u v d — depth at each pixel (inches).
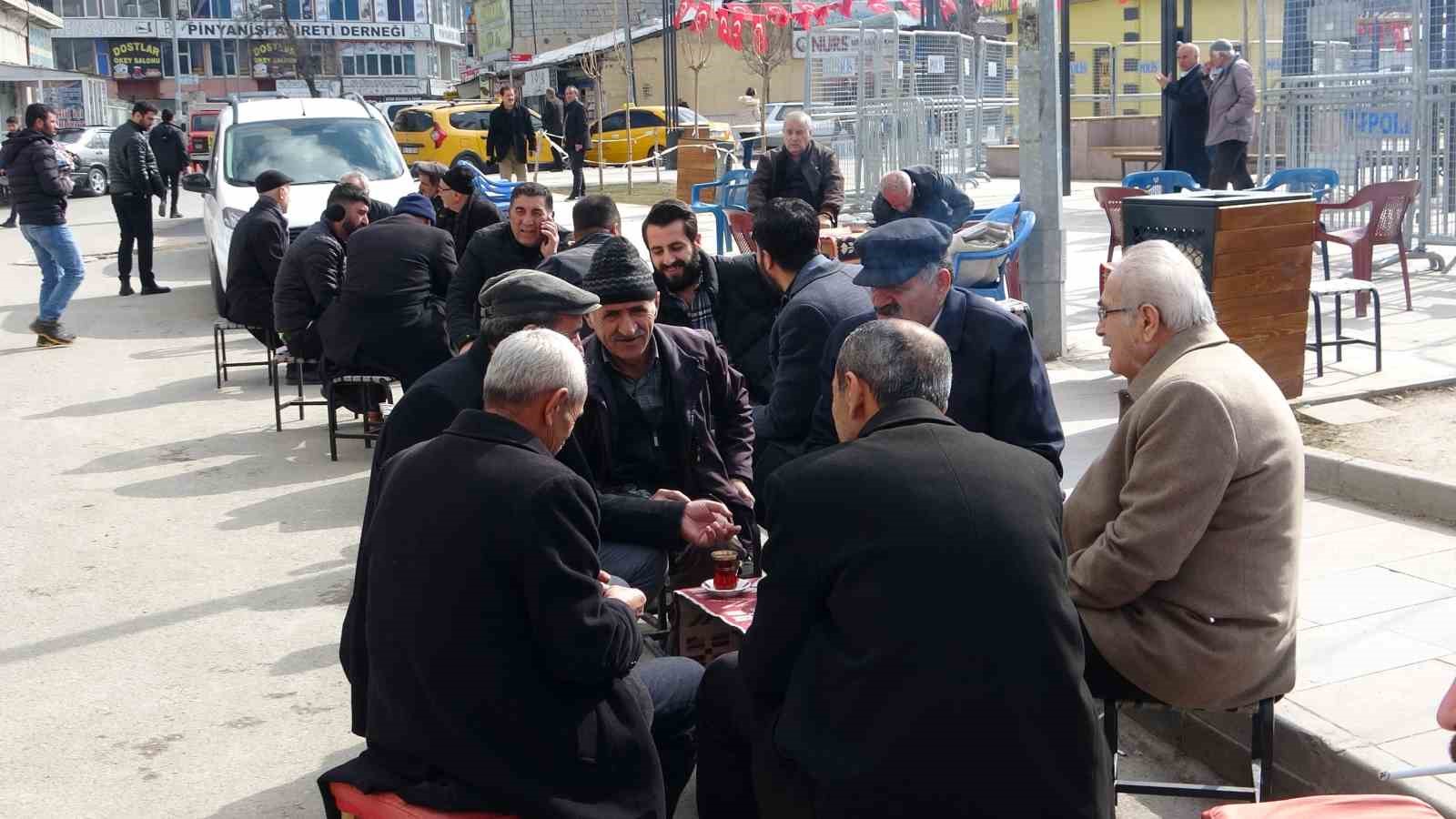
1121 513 138.0
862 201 694.5
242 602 231.8
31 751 179.8
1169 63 722.2
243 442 341.7
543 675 123.2
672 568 194.1
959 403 172.1
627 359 186.2
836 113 709.9
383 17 3499.0
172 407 383.6
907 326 123.6
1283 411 137.6
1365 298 379.6
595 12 2201.0
